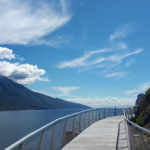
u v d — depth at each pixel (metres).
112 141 9.26
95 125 15.29
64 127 8.98
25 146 4.43
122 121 18.22
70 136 10.24
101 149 7.75
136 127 5.17
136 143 5.23
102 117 21.16
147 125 19.00
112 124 15.88
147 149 4.38
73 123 11.01
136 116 23.61
